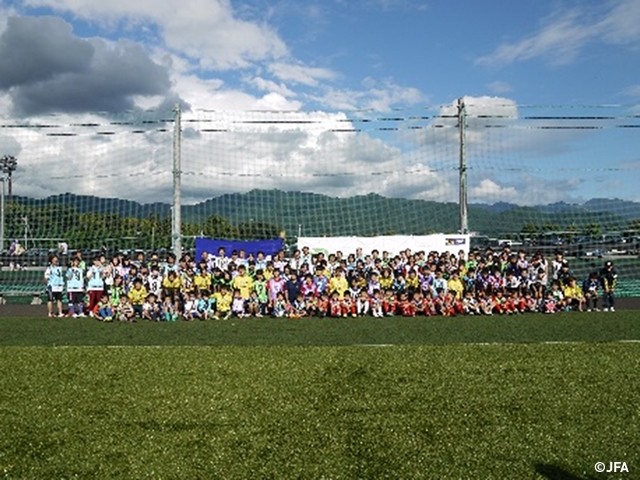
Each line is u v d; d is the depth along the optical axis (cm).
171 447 370
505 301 1271
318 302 1234
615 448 357
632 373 554
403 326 1025
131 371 587
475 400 465
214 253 1475
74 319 1177
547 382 521
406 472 325
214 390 507
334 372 573
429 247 1507
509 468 328
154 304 1180
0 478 324
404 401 466
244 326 1044
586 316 1170
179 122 1521
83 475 328
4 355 680
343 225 1695
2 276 1823
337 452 357
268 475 324
